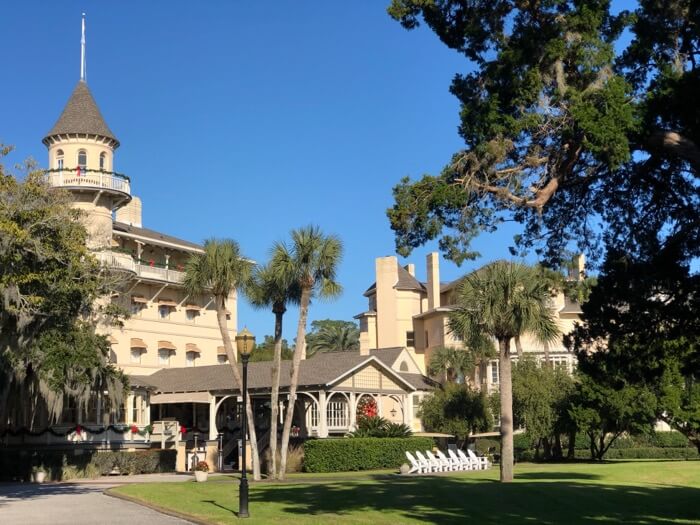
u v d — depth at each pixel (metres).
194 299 59.47
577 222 18.47
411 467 41.41
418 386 56.66
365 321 78.81
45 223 26.00
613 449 59.31
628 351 18.92
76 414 44.91
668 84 14.77
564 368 51.28
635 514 20.23
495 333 31.77
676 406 44.47
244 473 20.39
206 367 53.44
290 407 36.25
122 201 53.03
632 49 16.27
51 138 52.94
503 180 16.12
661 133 14.81
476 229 16.16
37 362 32.97
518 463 49.44
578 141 15.41
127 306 53.00
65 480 40.34
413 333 74.31
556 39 14.71
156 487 29.08
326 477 36.38
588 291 18.91
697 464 40.41
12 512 22.38
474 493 24.67
